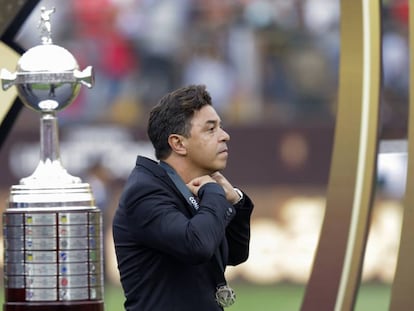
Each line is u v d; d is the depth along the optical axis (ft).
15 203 39.37
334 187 47.24
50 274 38.78
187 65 150.51
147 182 36.91
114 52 148.77
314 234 134.31
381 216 128.06
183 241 35.58
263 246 133.69
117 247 37.70
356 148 46.91
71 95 40.75
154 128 38.17
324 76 149.38
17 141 132.16
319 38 150.41
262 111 146.61
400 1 146.72
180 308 36.73
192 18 151.23
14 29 49.08
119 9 149.28
